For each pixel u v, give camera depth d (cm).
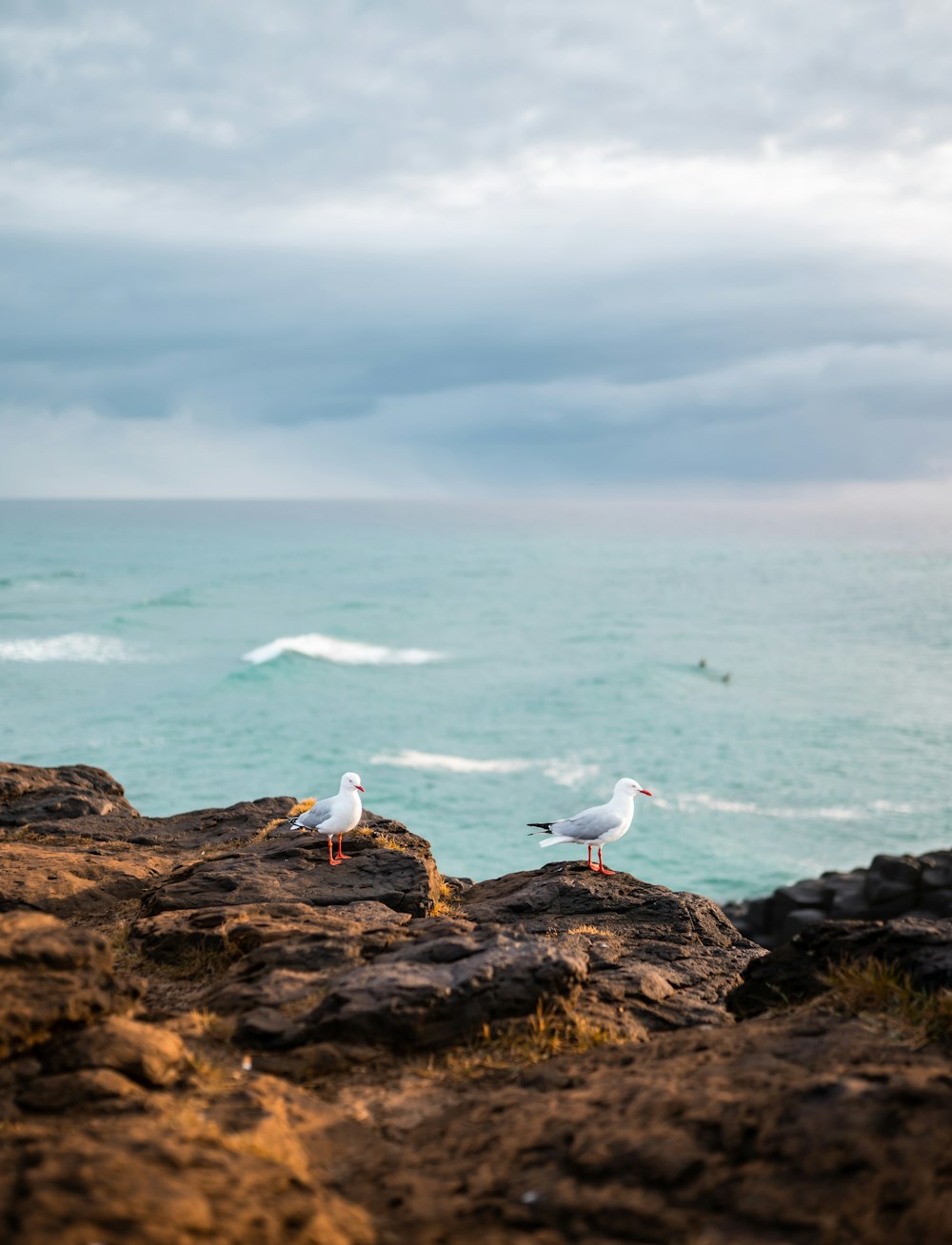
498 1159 494
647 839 4300
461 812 4566
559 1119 520
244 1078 610
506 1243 425
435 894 1115
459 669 8306
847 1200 434
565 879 1152
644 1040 716
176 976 830
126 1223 385
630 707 6994
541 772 5281
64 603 11238
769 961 776
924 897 3222
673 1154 470
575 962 730
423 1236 434
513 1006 700
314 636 9494
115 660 7844
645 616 12306
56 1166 417
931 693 7825
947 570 19475
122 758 5178
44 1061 573
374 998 683
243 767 5106
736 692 7675
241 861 1127
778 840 4369
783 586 16238
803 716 6856
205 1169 437
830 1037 603
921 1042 584
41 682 6912
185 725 5888
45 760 5091
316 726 6022
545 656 9150
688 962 932
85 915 1016
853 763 5628
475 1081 628
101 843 1283
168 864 1180
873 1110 478
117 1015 623
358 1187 488
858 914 3253
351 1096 608
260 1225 405
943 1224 420
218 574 15662
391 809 4562
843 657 9550
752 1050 602
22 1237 370
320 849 1184
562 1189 458
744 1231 425
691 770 5406
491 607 12681
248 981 766
